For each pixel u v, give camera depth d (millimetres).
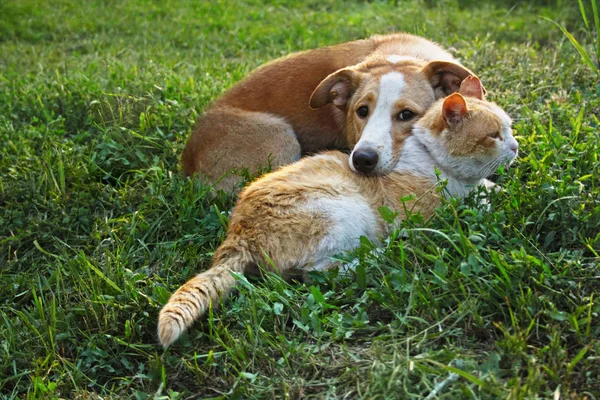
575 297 3828
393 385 3424
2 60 9453
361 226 4484
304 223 4410
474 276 4012
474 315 3766
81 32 10641
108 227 5312
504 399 3213
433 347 3750
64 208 5715
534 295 3795
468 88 4941
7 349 4215
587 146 5086
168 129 6574
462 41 8227
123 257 4977
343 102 5688
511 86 6797
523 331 3627
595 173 4867
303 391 3645
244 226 4453
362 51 6176
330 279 4332
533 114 5805
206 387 3826
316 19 10633
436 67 5273
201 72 8164
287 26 10430
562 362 3426
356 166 4828
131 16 11117
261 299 4195
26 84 8102
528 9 10031
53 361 4141
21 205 5777
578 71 6836
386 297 4098
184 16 11086
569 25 9172
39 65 8891
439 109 4863
